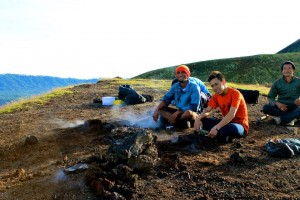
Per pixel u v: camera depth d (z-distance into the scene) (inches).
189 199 75.9
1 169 104.2
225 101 110.4
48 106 234.5
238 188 79.6
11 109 237.8
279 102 136.6
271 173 86.4
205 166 92.2
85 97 272.4
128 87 235.3
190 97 133.0
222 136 109.0
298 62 1242.0
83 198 79.4
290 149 96.2
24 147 123.3
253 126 131.2
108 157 92.5
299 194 75.5
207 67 1291.8
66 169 93.3
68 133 138.2
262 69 1212.5
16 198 82.6
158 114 135.7
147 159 89.7
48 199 80.7
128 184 83.3
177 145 108.4
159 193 79.3
